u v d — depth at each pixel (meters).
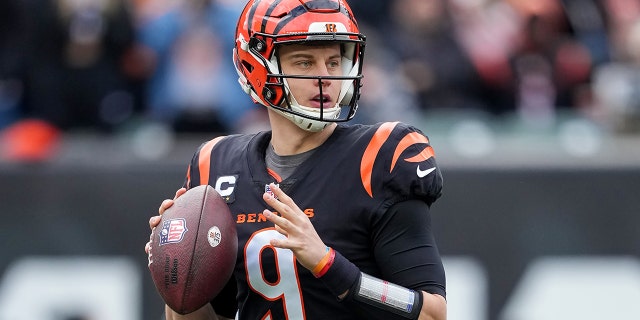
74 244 20.42
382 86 23.69
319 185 10.66
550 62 25.28
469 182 20.33
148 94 23.81
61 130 23.70
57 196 20.52
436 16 24.81
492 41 24.95
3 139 21.89
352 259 10.51
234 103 23.31
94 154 20.98
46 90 23.67
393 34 24.89
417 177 10.47
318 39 10.48
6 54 24.16
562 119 24.09
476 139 22.41
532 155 20.52
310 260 9.91
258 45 10.78
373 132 10.81
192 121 23.11
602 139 21.98
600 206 20.39
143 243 20.45
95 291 20.33
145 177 20.55
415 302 10.17
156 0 24.84
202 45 23.45
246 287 10.91
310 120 10.61
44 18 23.75
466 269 20.22
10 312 20.28
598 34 26.56
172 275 10.33
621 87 23.84
